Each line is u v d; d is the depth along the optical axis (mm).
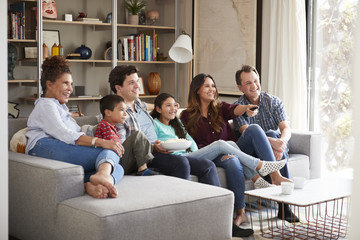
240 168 3160
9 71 4938
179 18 6082
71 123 2938
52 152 2709
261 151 3291
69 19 5309
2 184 2020
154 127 3422
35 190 2463
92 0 5715
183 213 2416
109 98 2975
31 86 5102
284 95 4840
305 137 3916
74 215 2252
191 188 2607
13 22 4875
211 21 5727
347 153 4664
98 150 2689
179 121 3545
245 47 5328
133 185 2631
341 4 4617
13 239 2730
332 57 4711
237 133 3826
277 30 4895
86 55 5480
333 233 2938
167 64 6273
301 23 4730
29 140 2818
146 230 2279
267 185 3221
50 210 2381
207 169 3070
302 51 4734
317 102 4848
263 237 2883
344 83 4648
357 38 1425
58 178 2357
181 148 3150
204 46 5844
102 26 5738
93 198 2375
